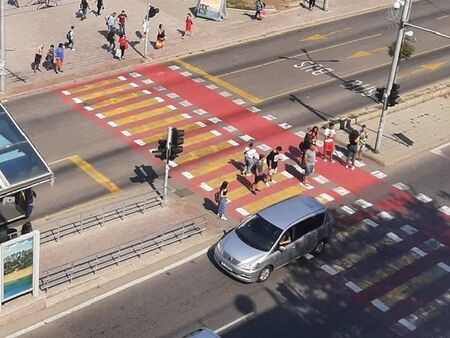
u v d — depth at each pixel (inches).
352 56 1754.4
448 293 920.3
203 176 1173.1
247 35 1838.1
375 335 834.8
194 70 1605.6
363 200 1140.5
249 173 1184.2
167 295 874.8
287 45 1802.4
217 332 816.9
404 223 1080.2
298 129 1357.0
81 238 967.6
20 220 1002.1
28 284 823.7
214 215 1060.5
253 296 885.8
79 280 876.0
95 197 1089.4
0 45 1449.3
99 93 1457.9
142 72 1572.3
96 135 1286.9
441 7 2192.4
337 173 1218.6
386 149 1304.1
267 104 1459.2
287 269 946.1
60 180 1131.9
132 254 937.5
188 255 956.0
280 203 978.7
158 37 1691.7
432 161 1285.7
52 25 1791.3
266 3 2086.6
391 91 1239.5
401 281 938.1
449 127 1418.6
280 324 839.7
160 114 1382.9
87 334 797.9
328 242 1000.9
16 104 1389.0
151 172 1176.2
